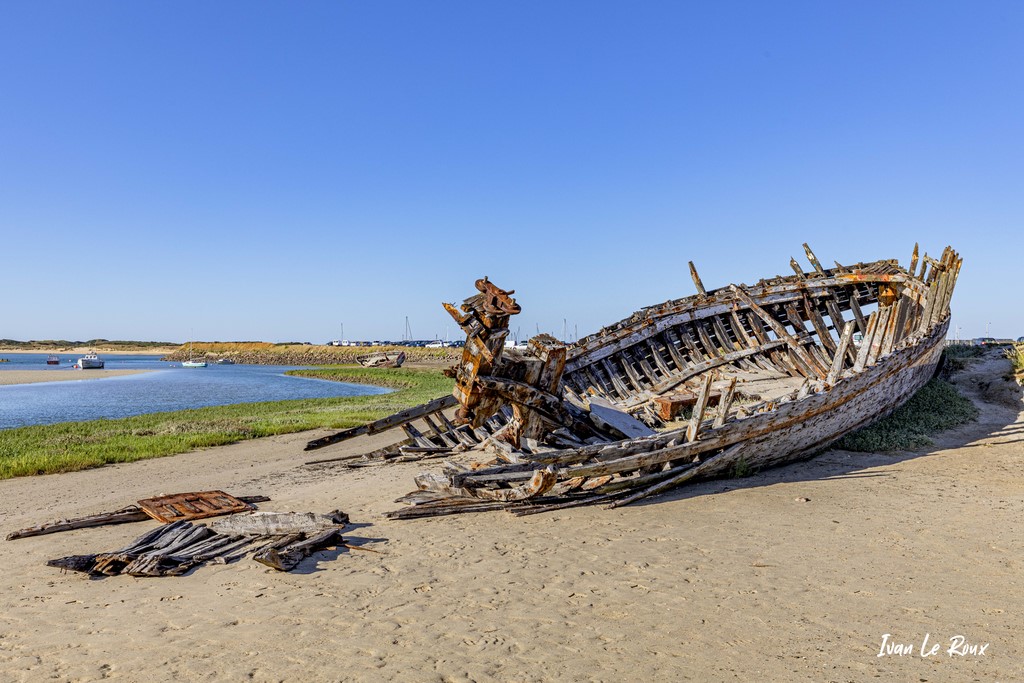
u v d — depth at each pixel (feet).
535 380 33.53
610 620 16.48
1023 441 41.75
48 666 14.25
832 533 23.81
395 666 13.99
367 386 189.37
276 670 13.87
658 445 30.48
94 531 26.76
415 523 26.03
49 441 59.47
